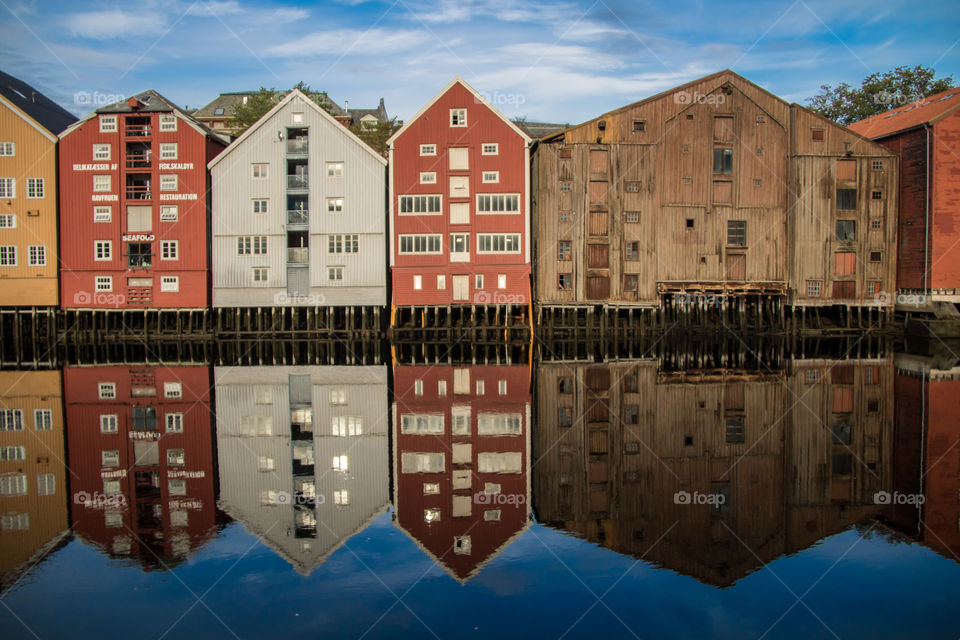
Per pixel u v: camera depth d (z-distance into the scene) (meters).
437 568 12.11
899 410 23.75
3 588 11.27
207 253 45.62
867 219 44.91
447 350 41.81
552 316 44.78
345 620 10.36
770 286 44.75
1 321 44.00
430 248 44.38
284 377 31.47
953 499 15.28
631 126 44.19
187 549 12.77
